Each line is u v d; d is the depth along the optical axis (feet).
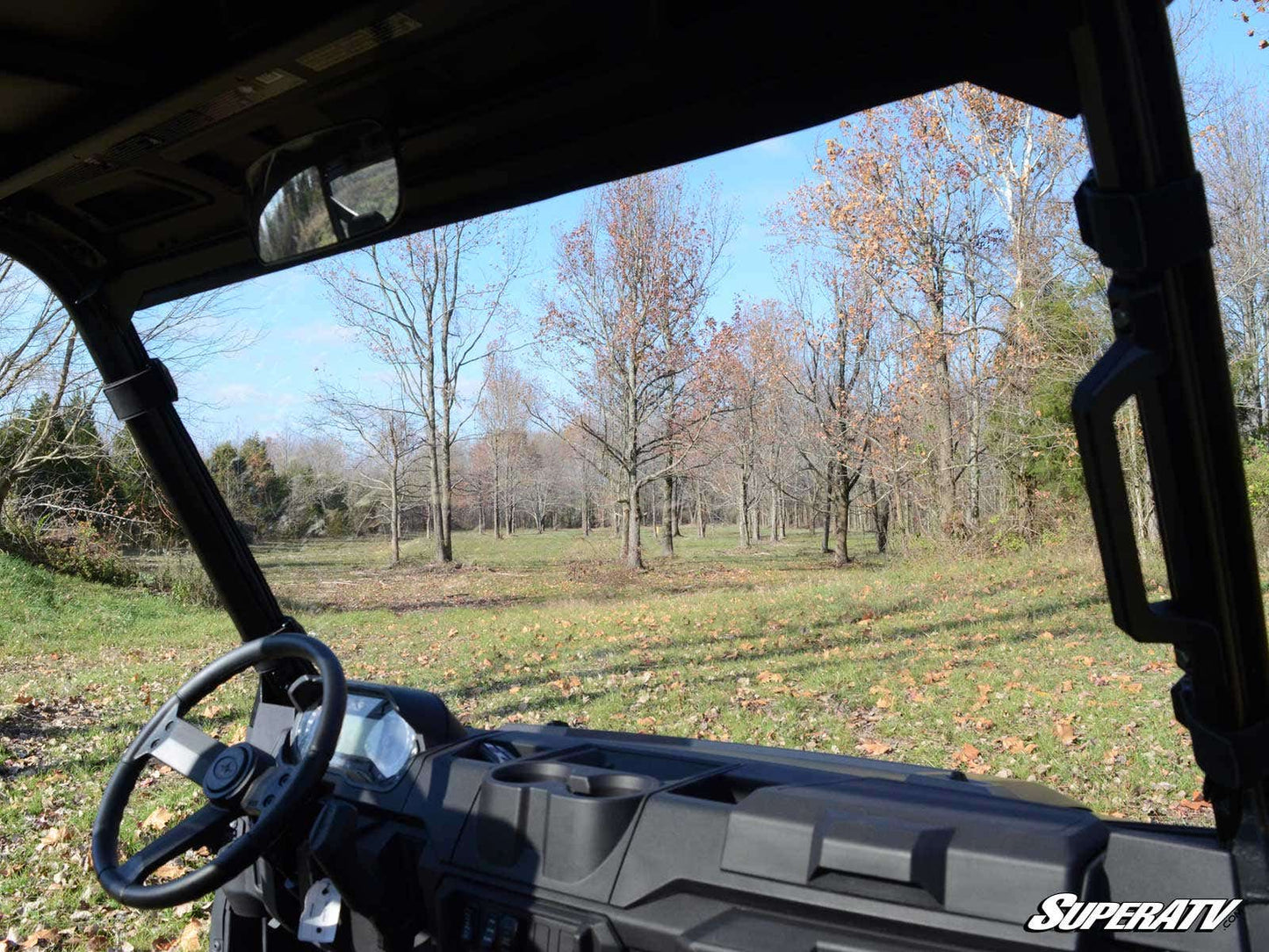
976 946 4.30
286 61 5.34
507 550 158.40
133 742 7.16
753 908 4.90
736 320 104.37
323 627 54.49
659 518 248.11
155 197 7.36
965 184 66.95
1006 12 3.86
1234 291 44.65
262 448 172.35
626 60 5.15
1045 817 4.78
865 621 42.42
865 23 4.39
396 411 119.55
